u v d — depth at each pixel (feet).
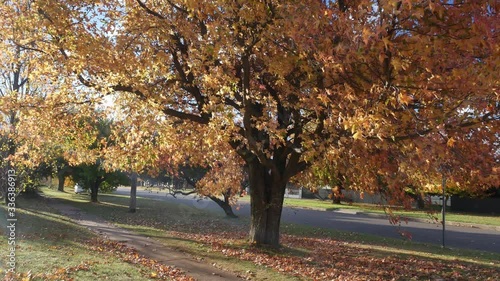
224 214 83.76
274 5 24.13
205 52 26.21
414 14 17.29
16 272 23.62
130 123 35.73
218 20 24.94
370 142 24.99
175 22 29.50
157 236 48.37
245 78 28.32
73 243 37.22
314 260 37.37
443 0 19.83
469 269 35.76
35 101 34.40
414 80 21.12
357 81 23.88
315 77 25.03
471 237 61.57
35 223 46.09
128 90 32.27
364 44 19.63
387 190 34.30
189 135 39.34
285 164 41.09
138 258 33.71
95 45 28.40
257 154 33.99
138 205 100.68
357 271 33.65
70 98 34.94
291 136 37.88
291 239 52.24
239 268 32.50
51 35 30.19
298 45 22.97
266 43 25.86
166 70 32.04
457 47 20.63
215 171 56.90
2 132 44.39
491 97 20.79
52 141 44.11
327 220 82.07
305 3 22.36
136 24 30.07
